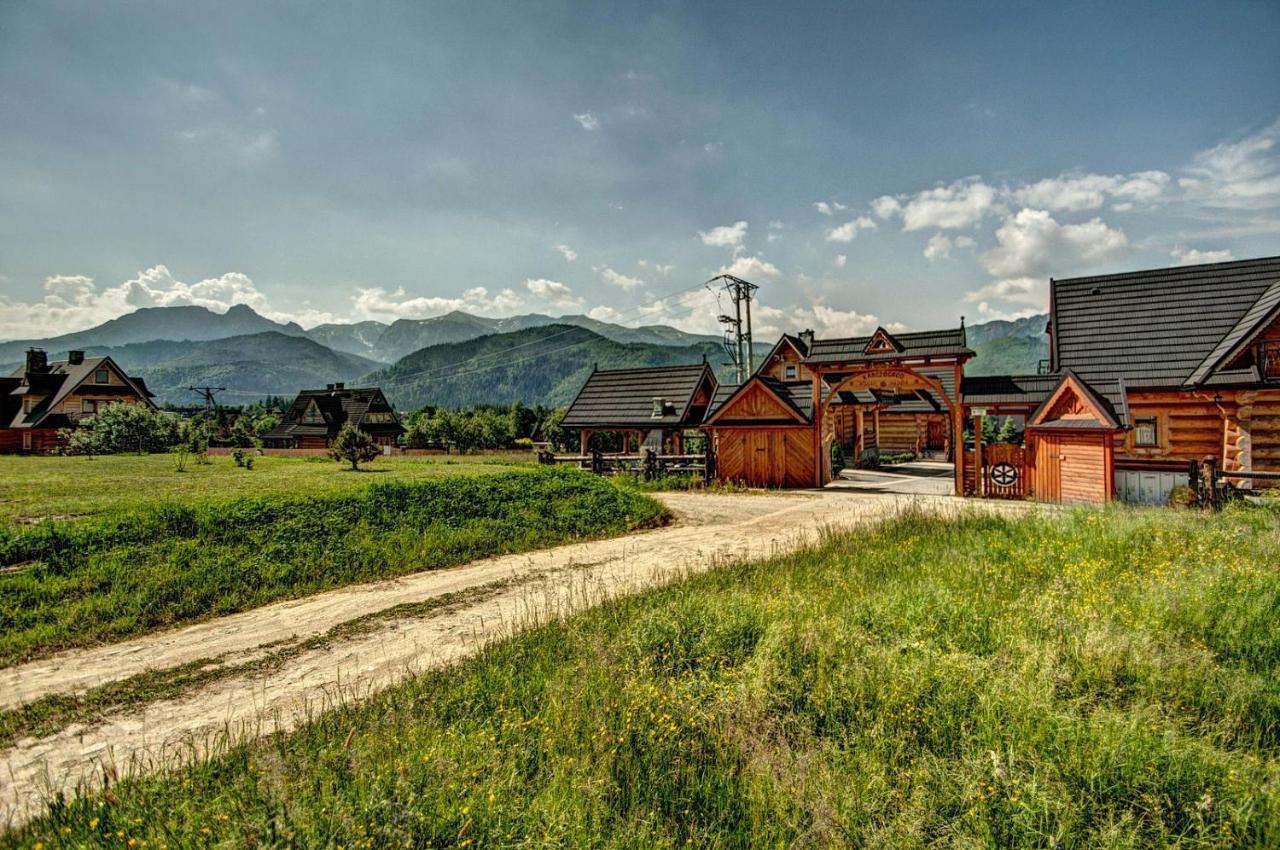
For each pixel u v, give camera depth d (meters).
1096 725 4.50
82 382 57.81
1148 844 3.69
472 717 5.37
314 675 7.12
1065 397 19.11
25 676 7.20
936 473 30.73
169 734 5.76
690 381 33.66
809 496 22.02
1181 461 20.08
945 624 6.88
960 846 3.67
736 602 7.56
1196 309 21.84
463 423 60.25
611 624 7.52
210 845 3.56
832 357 24.45
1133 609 6.83
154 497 17.20
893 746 4.65
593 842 3.70
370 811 3.70
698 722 5.03
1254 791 3.90
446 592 10.55
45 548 10.31
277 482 22.12
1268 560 8.70
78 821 4.05
